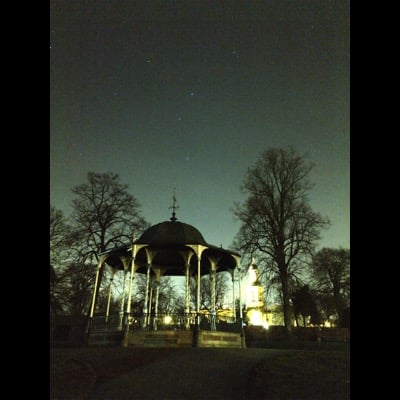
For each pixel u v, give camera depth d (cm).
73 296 3147
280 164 3462
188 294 2320
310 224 3155
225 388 1091
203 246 2214
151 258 2267
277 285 3166
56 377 1172
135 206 3438
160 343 1955
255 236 3241
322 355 1381
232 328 2308
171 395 1027
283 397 978
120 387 1106
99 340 2116
